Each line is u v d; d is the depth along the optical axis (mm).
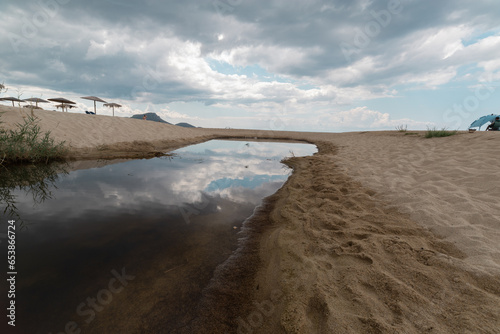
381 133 14281
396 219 2551
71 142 7551
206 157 8492
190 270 2076
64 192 3900
